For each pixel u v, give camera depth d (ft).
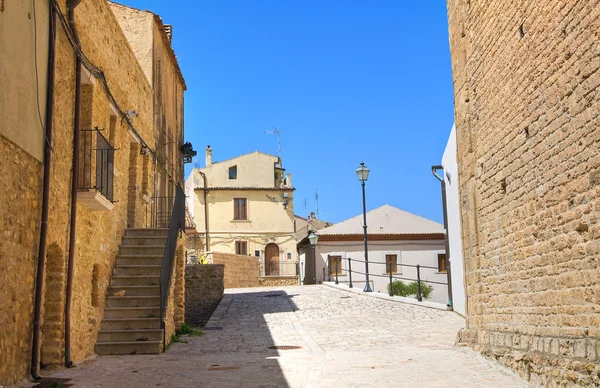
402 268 124.06
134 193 45.50
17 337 23.89
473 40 35.99
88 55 33.35
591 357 22.26
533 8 27.17
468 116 37.22
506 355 29.09
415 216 131.03
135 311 37.73
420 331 48.34
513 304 30.45
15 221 23.53
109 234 39.11
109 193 36.70
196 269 77.20
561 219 25.04
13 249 23.39
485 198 34.60
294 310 66.33
